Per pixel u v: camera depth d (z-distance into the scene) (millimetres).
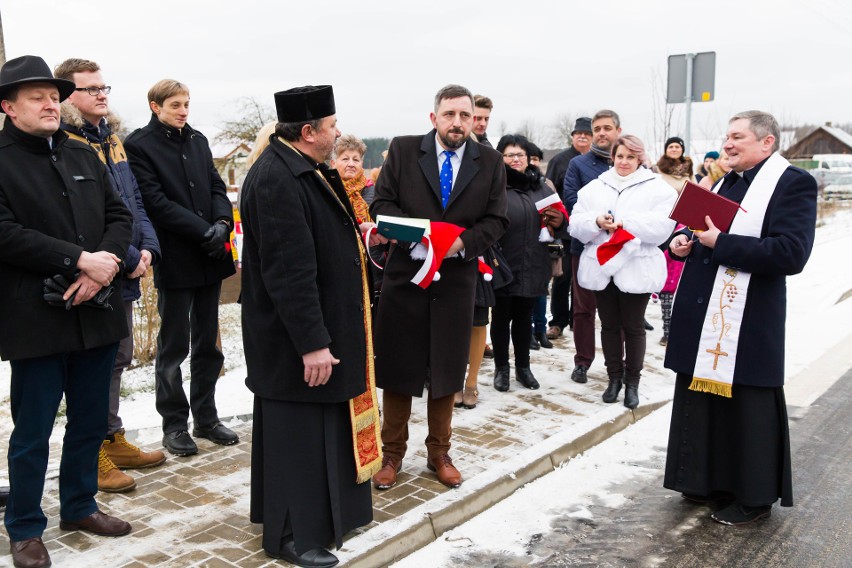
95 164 3297
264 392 3117
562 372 6148
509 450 4480
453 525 3689
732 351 3678
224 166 17500
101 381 3287
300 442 3125
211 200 4355
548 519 3791
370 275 3430
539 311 6828
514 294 5398
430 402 3959
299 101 3049
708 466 3848
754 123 3711
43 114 2973
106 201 3316
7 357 2967
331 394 3115
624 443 4812
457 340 3873
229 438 4473
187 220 4086
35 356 2975
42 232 2998
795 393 5992
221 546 3270
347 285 3182
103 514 3395
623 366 5547
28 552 3055
